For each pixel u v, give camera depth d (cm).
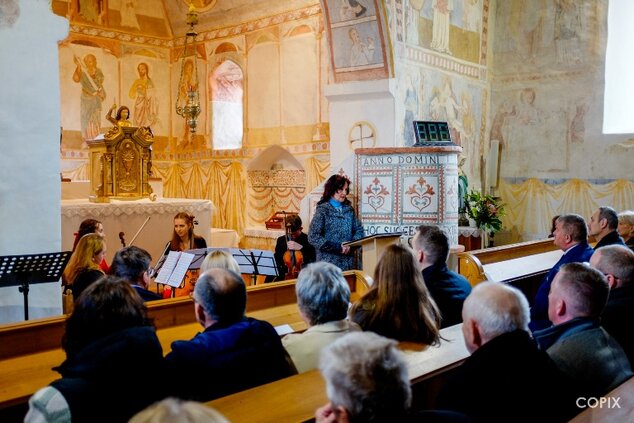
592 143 1158
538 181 1223
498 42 1262
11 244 553
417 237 425
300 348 313
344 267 709
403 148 742
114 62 1406
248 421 244
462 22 1159
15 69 549
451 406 257
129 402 253
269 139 1331
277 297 505
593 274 310
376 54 955
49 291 576
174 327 441
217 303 303
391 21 941
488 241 1244
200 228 1042
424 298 350
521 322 262
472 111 1209
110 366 249
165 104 1503
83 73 1354
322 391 274
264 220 1370
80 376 246
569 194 1186
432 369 308
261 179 1370
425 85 1054
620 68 1151
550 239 825
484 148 1259
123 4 1412
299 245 773
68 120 1337
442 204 736
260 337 304
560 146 1195
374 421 174
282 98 1298
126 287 275
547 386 252
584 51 1162
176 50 1495
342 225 714
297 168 1309
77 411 238
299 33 1252
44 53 565
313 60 1230
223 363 288
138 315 273
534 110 1223
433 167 735
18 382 335
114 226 945
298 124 1271
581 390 295
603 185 1146
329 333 317
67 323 270
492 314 260
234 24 1374
